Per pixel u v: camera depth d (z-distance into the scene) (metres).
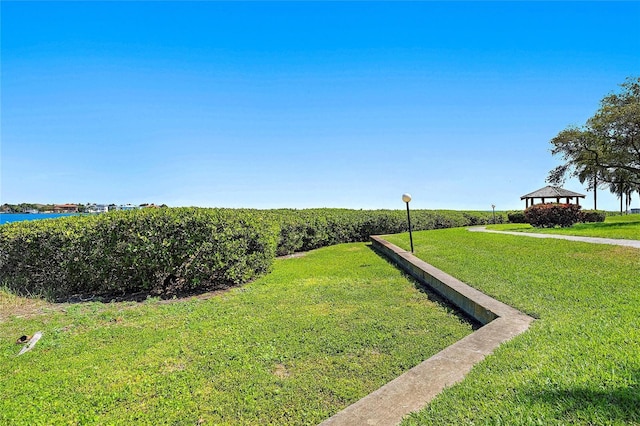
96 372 3.88
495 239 12.34
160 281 7.85
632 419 2.23
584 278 5.97
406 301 6.14
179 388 3.46
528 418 2.30
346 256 12.33
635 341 3.34
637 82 21.44
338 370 3.74
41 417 3.07
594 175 25.36
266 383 3.51
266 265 9.23
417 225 21.69
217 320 5.48
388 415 2.49
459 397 2.62
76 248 7.67
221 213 8.12
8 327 5.62
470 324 4.94
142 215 7.50
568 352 3.20
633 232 13.00
